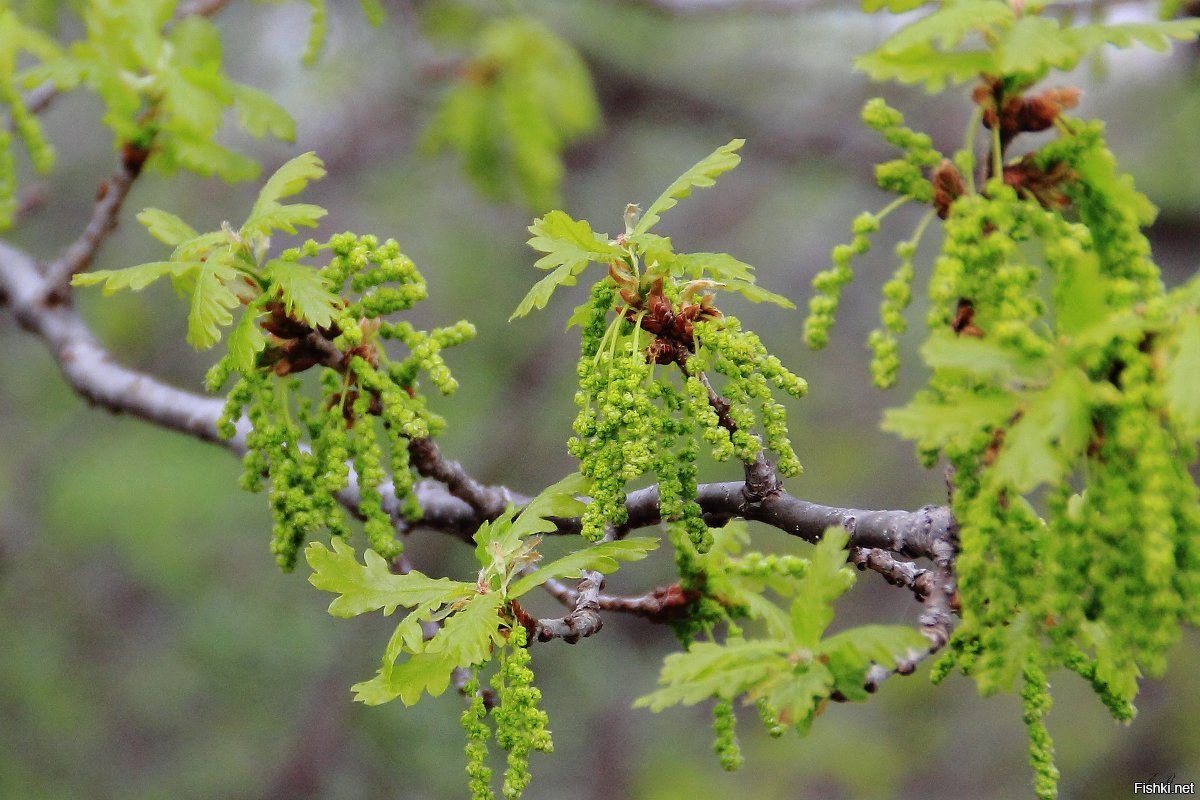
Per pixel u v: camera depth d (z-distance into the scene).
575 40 8.41
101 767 8.05
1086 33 2.09
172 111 3.59
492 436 8.46
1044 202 2.24
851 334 9.84
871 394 9.78
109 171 8.73
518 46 5.79
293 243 8.78
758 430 5.54
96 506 7.80
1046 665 1.90
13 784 7.93
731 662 2.12
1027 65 2.06
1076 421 1.81
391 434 2.46
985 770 9.55
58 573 8.55
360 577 2.40
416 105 8.62
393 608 2.37
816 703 2.20
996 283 1.99
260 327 2.49
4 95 3.66
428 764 7.78
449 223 8.98
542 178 5.81
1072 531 1.84
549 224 2.45
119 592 8.62
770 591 3.04
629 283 2.42
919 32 2.16
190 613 8.20
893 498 9.62
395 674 2.28
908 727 9.96
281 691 8.14
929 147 2.26
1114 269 2.19
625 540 2.38
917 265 9.38
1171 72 7.19
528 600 5.73
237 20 8.46
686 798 9.16
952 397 1.93
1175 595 1.78
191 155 3.72
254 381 2.46
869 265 9.76
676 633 2.75
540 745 2.17
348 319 2.41
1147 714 9.31
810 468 9.70
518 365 8.70
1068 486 1.87
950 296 2.00
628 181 9.64
